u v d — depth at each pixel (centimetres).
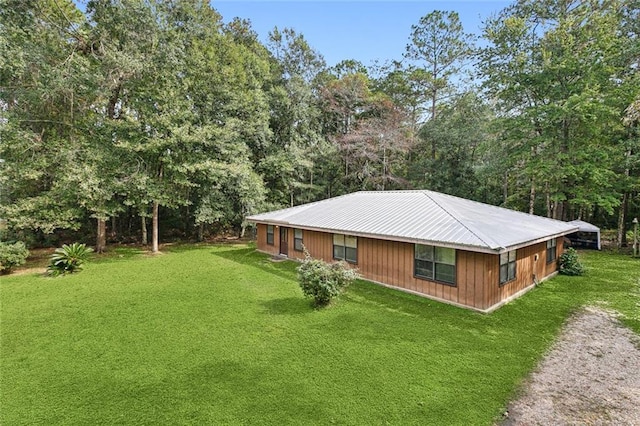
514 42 1800
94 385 499
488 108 2281
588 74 1547
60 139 1438
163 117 1493
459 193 2320
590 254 1546
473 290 811
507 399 458
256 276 1176
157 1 1628
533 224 1082
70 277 1166
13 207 1276
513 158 1838
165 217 2288
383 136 2391
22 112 1386
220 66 1831
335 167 2541
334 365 550
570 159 1670
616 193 1620
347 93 2605
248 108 1919
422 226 947
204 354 593
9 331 702
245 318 766
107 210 1467
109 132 1510
